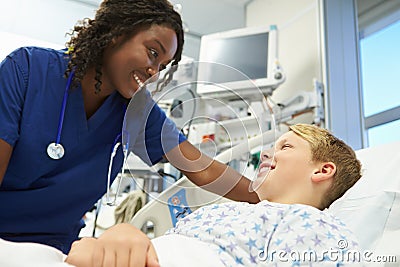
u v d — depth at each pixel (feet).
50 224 3.84
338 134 7.32
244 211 3.36
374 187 4.41
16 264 1.98
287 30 8.93
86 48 3.64
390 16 7.58
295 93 7.79
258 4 9.80
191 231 3.26
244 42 7.97
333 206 4.38
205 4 9.59
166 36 3.60
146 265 2.38
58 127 3.73
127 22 3.54
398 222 3.89
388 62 7.45
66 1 8.59
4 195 3.61
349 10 8.14
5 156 3.34
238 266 2.83
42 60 3.78
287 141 4.19
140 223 4.85
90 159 3.95
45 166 3.68
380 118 7.31
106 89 3.88
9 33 7.90
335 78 7.63
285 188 3.89
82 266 2.27
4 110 3.43
